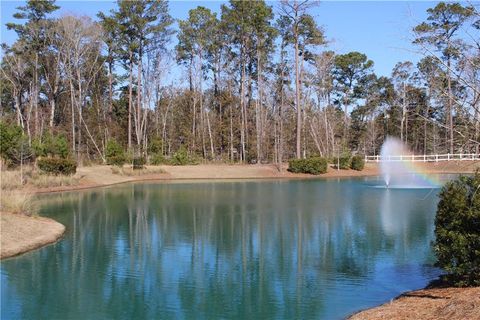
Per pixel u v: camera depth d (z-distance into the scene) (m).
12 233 12.88
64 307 8.16
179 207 20.77
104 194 26.64
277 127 56.31
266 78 55.69
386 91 60.81
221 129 57.41
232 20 52.69
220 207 20.72
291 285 9.32
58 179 29.25
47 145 32.06
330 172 43.84
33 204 19.17
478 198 8.09
